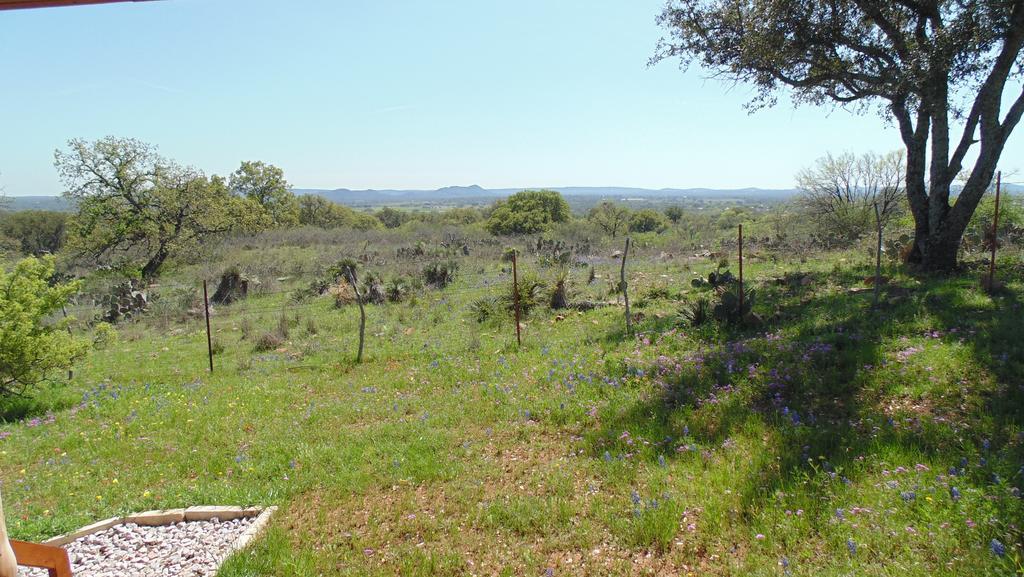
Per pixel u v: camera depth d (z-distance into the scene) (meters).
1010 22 11.45
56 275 28.23
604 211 47.75
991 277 10.70
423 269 24.45
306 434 7.77
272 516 5.56
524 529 5.03
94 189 34.38
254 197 59.06
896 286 12.18
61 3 1.50
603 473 5.93
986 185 12.82
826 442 5.84
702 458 5.94
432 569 4.57
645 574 4.29
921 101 13.33
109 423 8.83
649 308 14.49
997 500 4.35
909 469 5.02
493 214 50.94
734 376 8.02
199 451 7.36
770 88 15.45
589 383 8.66
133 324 19.83
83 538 5.40
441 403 8.70
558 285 16.45
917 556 3.95
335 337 14.93
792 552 4.26
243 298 23.09
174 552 5.09
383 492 5.96
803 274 15.47
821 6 13.30
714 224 44.16
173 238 34.69
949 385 6.78
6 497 6.21
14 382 10.81
